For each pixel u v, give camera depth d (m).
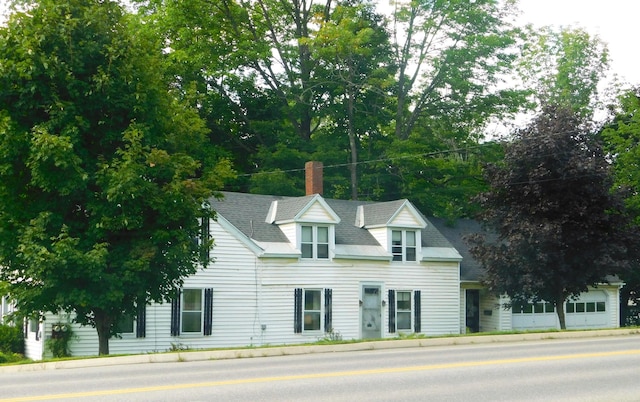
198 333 31.09
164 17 46.34
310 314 33.94
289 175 46.41
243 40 47.56
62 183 19.66
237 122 50.44
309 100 49.50
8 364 19.80
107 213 20.17
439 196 46.69
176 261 21.12
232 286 32.03
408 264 36.78
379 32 49.47
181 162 21.50
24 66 19.39
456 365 15.02
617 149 39.50
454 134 51.22
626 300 45.38
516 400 10.91
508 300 39.62
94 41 20.72
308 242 34.25
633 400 10.91
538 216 31.81
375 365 15.45
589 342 21.08
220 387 12.39
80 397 11.56
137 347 29.67
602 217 31.44
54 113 19.94
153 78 21.77
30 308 20.78
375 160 46.97
